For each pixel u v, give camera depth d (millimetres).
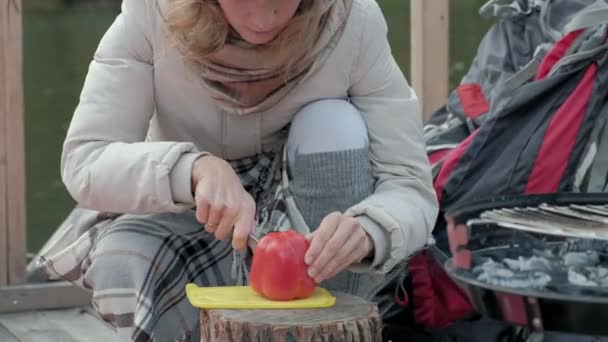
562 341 2137
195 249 2055
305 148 2021
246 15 1834
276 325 1682
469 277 1658
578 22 2477
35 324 2727
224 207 1855
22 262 2852
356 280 2053
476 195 2432
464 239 1726
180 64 2057
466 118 2736
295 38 1945
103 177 1955
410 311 2393
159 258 1982
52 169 5938
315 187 2018
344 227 1840
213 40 1943
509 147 2441
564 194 1946
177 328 1992
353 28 2068
